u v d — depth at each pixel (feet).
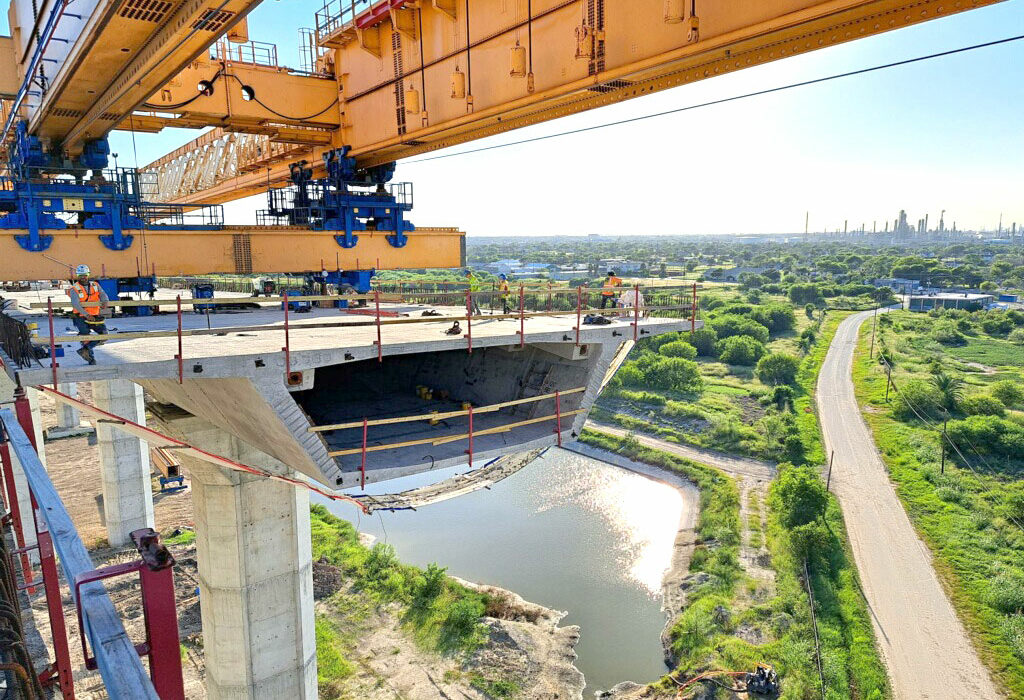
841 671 94.53
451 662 93.09
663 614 111.65
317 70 87.04
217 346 41.37
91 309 38.52
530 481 173.17
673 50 46.55
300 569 64.80
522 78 58.54
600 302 63.67
